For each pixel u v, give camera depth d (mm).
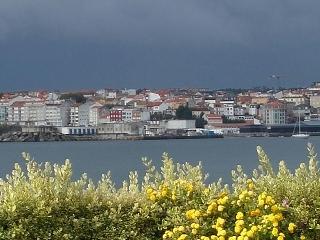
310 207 9234
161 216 9664
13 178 9430
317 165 9672
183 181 9852
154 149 163125
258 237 8500
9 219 8969
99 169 72750
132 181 10133
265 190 9453
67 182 9500
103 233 9367
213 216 9156
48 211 9062
